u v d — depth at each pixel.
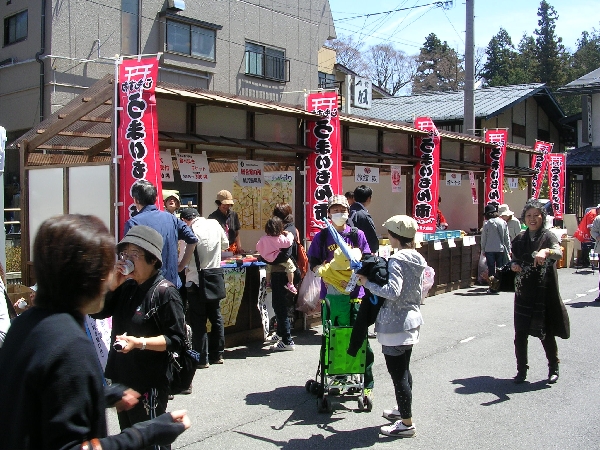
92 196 6.68
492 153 14.63
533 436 4.87
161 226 5.18
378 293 4.64
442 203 15.86
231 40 19.83
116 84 6.21
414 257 4.77
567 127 28.39
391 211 13.53
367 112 26.00
